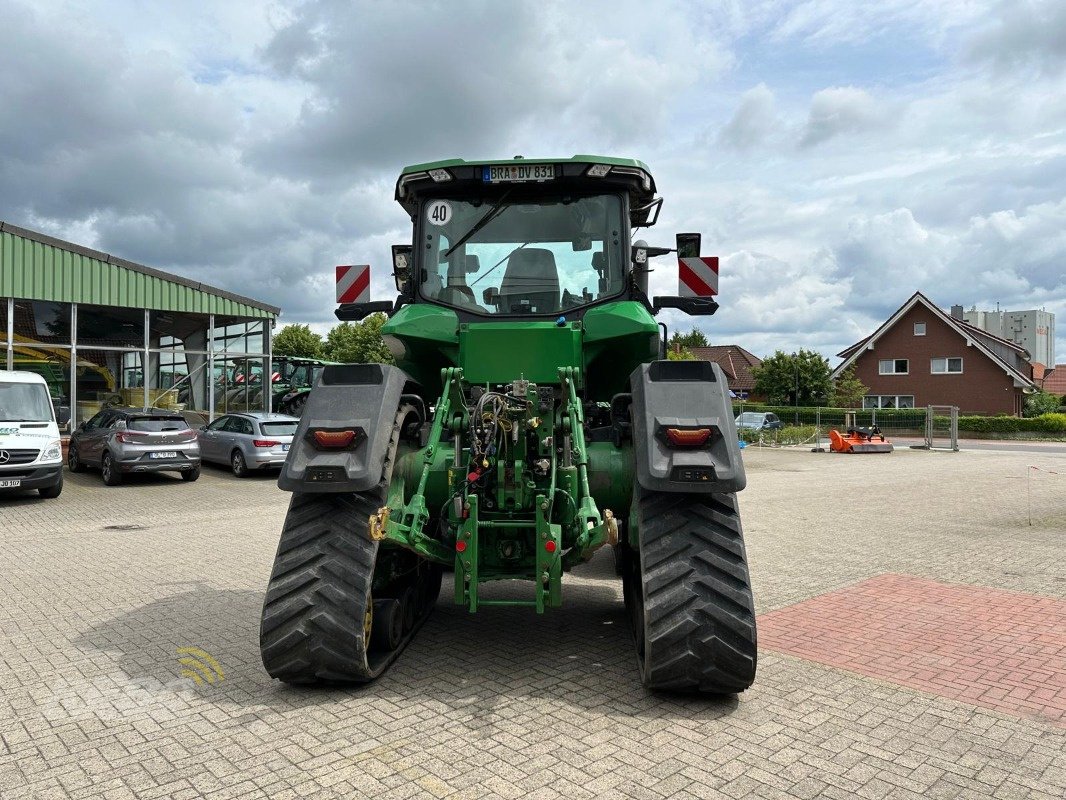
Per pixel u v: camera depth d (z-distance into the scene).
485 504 4.16
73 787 3.04
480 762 3.22
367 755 3.30
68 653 4.77
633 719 3.68
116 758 3.30
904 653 4.76
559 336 4.52
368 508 3.99
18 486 12.43
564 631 5.20
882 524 10.31
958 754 3.34
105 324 19.44
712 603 3.64
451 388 4.30
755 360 62.91
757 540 8.99
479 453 3.95
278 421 16.84
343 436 3.82
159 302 19.97
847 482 16.62
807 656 4.70
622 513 4.59
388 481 4.06
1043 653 4.77
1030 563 7.58
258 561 7.75
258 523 10.41
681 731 3.54
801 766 3.21
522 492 4.04
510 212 5.01
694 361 3.99
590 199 4.97
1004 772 3.17
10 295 17.66
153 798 2.95
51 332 18.61
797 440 32.38
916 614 5.68
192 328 20.98
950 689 4.14
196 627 5.35
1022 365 55.31
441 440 4.58
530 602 3.92
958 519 10.80
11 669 4.48
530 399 4.04
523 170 4.85
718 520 3.81
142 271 19.66
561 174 4.82
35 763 3.26
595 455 4.50
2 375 13.16
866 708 3.85
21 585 6.68
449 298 4.98
